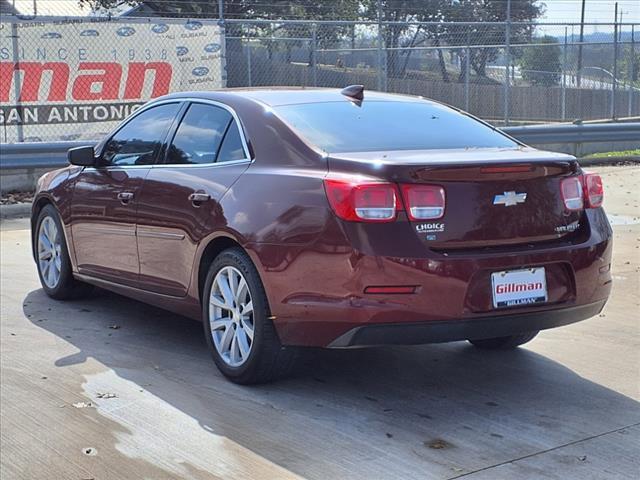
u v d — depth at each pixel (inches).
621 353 213.0
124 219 223.0
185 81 612.4
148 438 160.1
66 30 572.1
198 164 204.5
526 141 644.1
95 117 588.4
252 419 169.0
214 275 190.9
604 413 172.7
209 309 193.6
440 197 164.7
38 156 502.6
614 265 315.6
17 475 145.3
